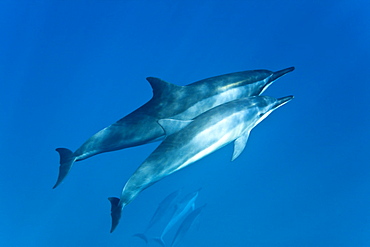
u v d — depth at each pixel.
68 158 6.34
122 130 6.23
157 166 5.17
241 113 5.96
